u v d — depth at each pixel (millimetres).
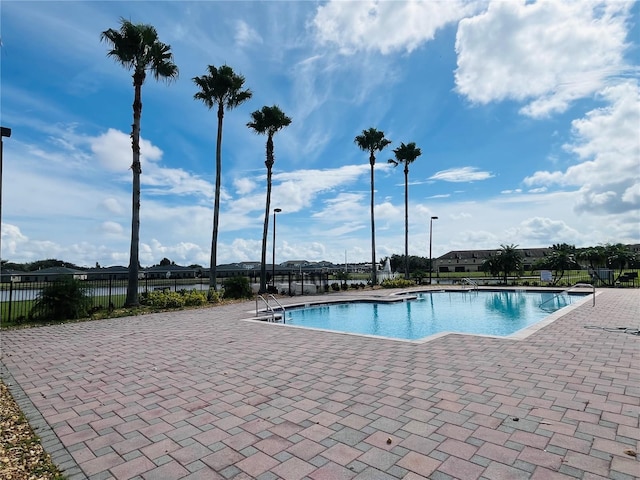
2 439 3895
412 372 5855
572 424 3838
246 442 3678
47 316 13227
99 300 18922
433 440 3582
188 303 17078
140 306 16266
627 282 30109
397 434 3734
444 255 80000
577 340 8008
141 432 3984
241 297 21047
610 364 6062
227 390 5281
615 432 3643
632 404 4336
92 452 3568
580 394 4695
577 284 29078
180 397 5051
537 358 6523
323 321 15492
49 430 4102
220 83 21594
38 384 5844
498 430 3748
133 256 16422
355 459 3281
